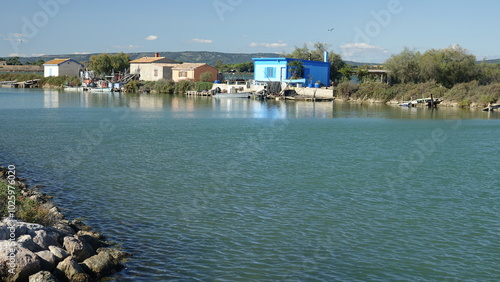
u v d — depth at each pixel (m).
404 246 16.22
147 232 16.83
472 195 22.97
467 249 16.09
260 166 28.88
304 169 28.20
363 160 31.69
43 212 15.42
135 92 118.12
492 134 46.72
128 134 43.16
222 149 35.22
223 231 17.14
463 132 48.19
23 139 38.44
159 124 52.00
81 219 17.97
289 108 77.25
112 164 28.66
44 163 28.56
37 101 85.19
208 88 107.31
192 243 15.93
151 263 14.19
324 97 94.06
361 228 17.86
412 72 95.56
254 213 19.34
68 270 12.22
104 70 135.38
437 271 14.41
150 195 21.67
